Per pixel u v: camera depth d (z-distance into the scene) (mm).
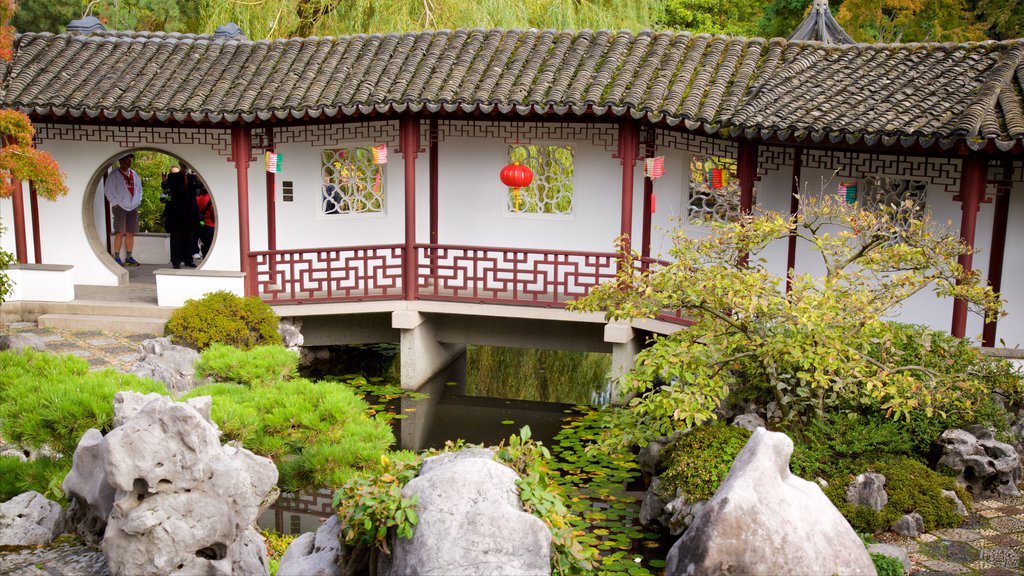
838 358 8766
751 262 12789
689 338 9430
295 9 19562
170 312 13344
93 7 20141
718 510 5242
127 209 15906
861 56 12430
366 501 4957
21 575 5883
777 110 11453
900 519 8336
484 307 13352
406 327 13484
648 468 10250
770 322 9516
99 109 12859
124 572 5641
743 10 29219
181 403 5840
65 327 13234
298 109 12812
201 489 5801
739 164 12062
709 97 12086
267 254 13430
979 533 8344
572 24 19312
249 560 6250
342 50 13984
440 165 14555
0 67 13648
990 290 9500
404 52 13758
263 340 12859
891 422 9344
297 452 8211
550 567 4961
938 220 11805
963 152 10266
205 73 13688
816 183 12305
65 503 6895
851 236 9758
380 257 13523
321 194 14719
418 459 5691
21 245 14000
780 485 5383
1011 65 11242
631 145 12836
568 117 13016
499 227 14562
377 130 13914
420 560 4699
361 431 7852
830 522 5367
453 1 18547
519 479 5070
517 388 14617
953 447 9023
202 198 16250
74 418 6938
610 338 12867
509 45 13617
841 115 11039
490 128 13758
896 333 9508
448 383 14688
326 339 14164
